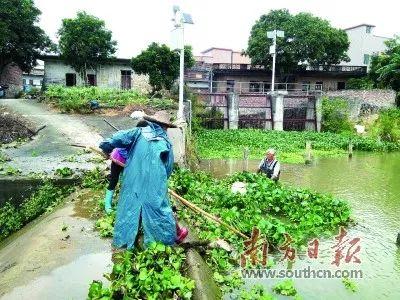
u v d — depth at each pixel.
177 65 29.30
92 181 8.32
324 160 20.30
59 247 5.05
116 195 7.20
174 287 4.07
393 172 16.89
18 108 19.77
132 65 29.44
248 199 8.89
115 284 3.91
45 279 4.26
